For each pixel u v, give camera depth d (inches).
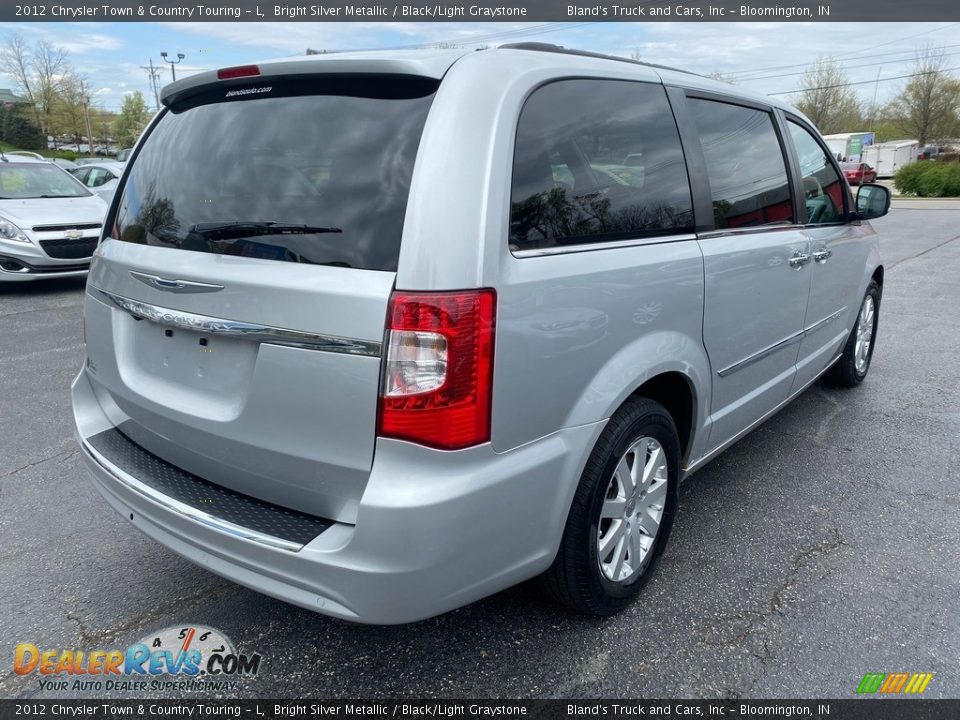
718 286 112.6
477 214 77.1
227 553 84.2
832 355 180.4
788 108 148.6
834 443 169.0
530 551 87.5
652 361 99.0
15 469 155.8
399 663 97.7
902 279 398.9
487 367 77.3
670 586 113.7
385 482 75.8
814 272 149.6
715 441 125.5
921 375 220.7
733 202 120.6
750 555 122.2
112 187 548.1
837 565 119.3
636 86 104.4
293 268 79.3
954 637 101.7
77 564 120.7
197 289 85.5
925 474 152.6
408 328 73.7
